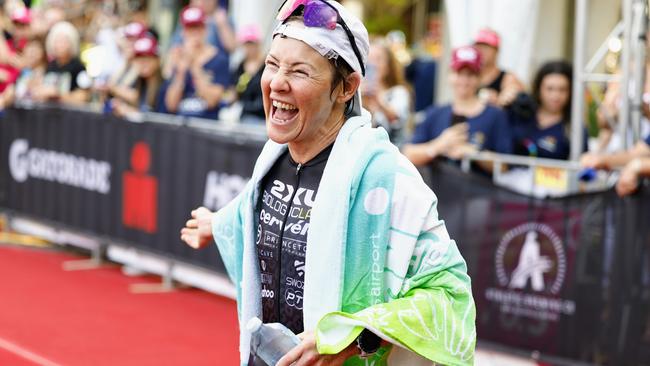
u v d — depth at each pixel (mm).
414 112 9484
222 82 7367
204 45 7414
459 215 5395
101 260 7859
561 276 5012
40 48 8953
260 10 9055
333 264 2340
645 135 5797
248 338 2549
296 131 2381
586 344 4938
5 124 8852
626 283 4785
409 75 9570
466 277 2389
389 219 2350
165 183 7062
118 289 6984
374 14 15836
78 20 12266
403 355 2398
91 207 7855
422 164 5531
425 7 14359
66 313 6215
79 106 8258
